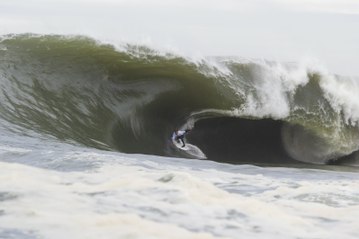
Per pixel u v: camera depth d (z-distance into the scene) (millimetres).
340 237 14930
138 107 61969
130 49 63156
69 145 43188
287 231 15273
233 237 14445
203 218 16109
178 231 14297
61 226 14320
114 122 58719
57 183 20594
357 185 24344
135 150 57125
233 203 17938
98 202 17375
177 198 18188
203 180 23359
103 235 13602
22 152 29625
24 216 15227
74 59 60875
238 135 63344
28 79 57781
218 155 61500
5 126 47906
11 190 18469
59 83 58875
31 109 54000
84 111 57750
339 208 18391
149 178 21547
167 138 63312
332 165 61344
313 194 20953
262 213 16938
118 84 61906
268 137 63438
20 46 60406
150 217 15914
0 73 56844
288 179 28406
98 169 24469
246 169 33875
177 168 29062
